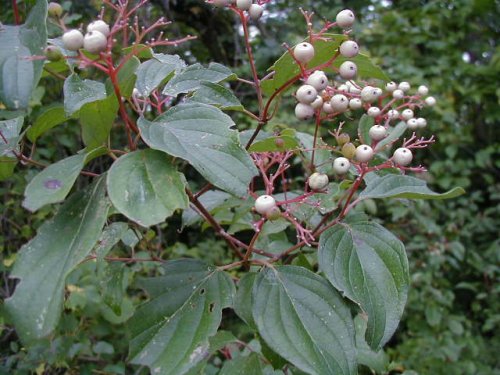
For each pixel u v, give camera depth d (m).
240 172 0.14
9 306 0.13
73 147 0.57
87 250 0.13
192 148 0.14
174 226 0.70
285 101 0.69
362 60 0.20
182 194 0.14
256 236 0.19
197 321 0.17
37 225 0.51
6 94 0.13
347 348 0.16
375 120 0.24
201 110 0.16
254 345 0.27
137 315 0.17
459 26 0.80
